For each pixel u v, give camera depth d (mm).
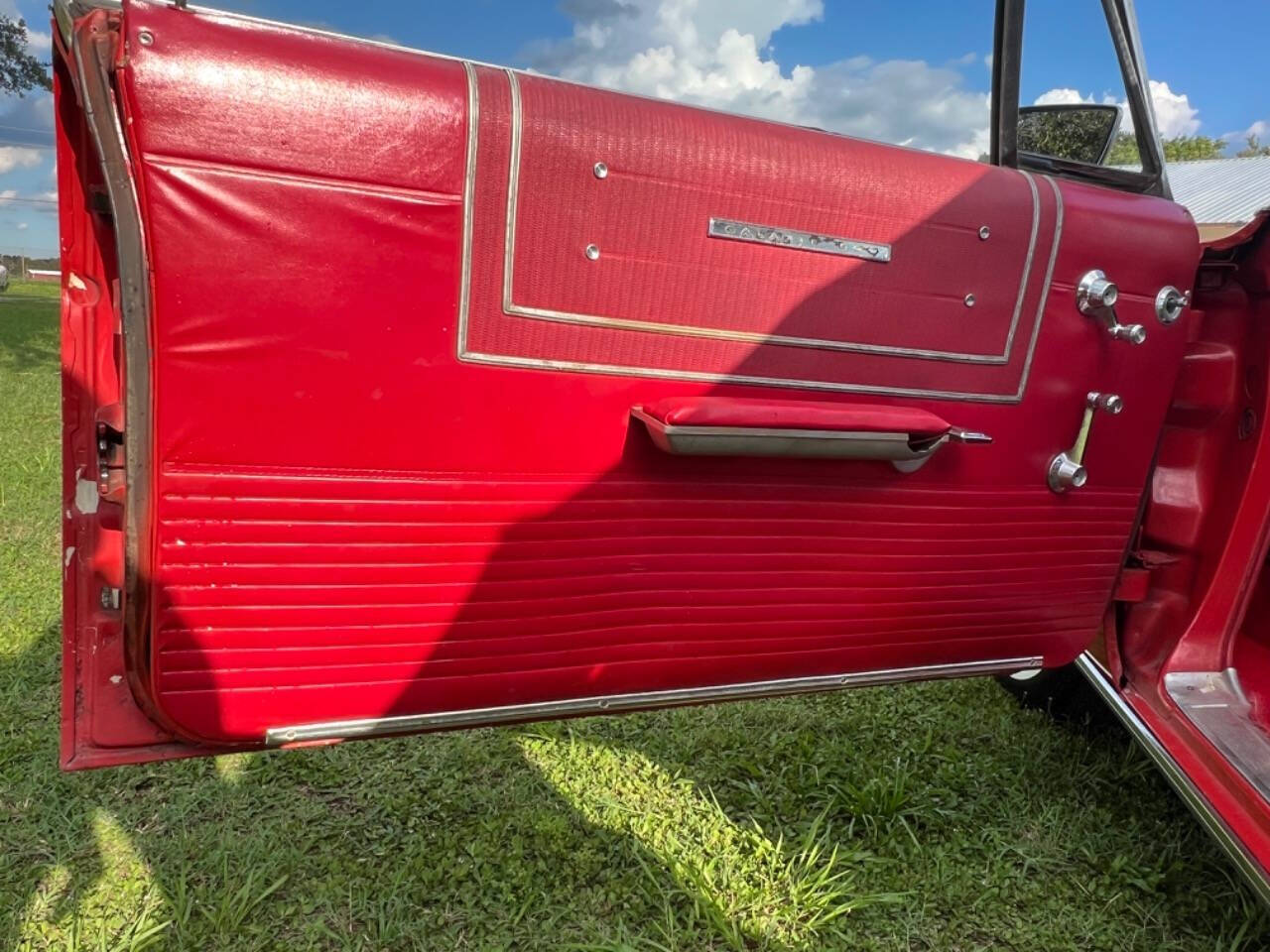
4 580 3447
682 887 1999
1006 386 1746
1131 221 1775
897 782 2344
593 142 1345
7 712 2547
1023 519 1862
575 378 1422
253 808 2230
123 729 1454
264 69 1171
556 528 1479
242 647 1357
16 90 18734
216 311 1204
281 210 1203
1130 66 2037
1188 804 1843
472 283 1316
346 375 1284
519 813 2244
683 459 1531
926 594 1840
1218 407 2068
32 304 18844
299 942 1826
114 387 1558
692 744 2590
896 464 1677
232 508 1283
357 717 1468
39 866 1983
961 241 1631
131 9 1111
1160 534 2178
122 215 1155
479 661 1519
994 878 2092
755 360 1537
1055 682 2664
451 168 1271
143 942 1783
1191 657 2098
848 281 1565
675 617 1636
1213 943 1921
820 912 1950
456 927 1888
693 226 1435
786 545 1662
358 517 1352
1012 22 1893
